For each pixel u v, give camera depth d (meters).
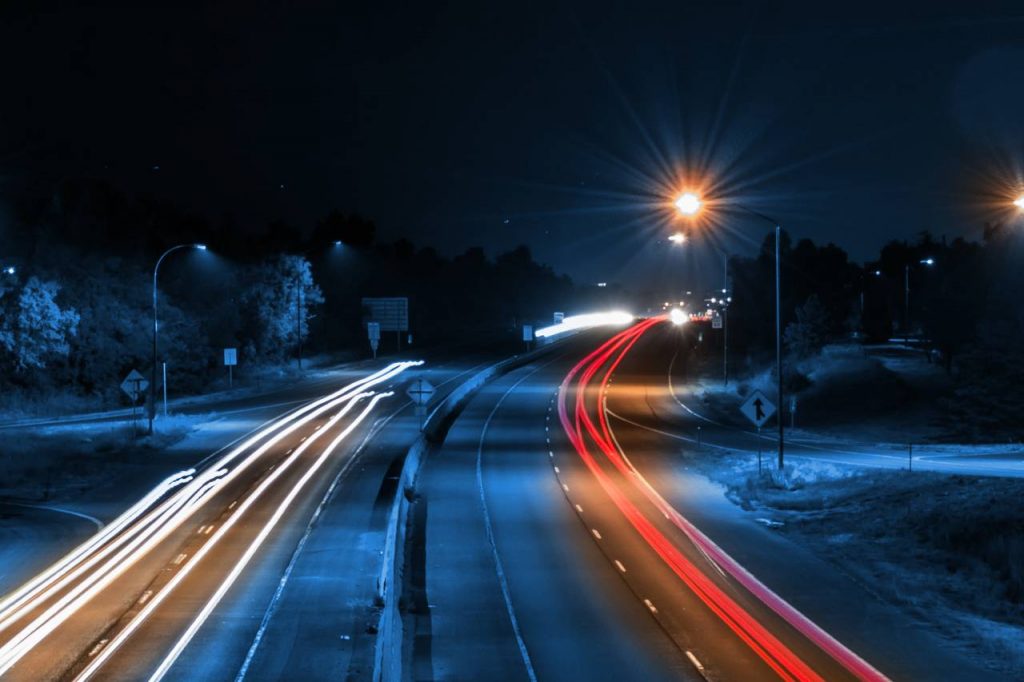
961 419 59.44
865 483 36.50
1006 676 16.52
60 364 76.75
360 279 143.38
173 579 23.33
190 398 75.50
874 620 20.30
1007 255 76.00
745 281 118.31
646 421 64.25
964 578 24.30
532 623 20.28
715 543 28.67
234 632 18.91
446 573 24.95
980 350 60.56
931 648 18.20
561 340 138.38
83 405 73.56
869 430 64.12
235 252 99.00
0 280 69.94
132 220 91.44
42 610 20.55
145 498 35.31
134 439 50.00
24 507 33.59
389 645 16.25
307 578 23.45
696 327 157.25
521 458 47.72
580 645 18.62
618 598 22.34
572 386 85.94
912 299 143.12
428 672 16.98
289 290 96.00
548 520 32.38
